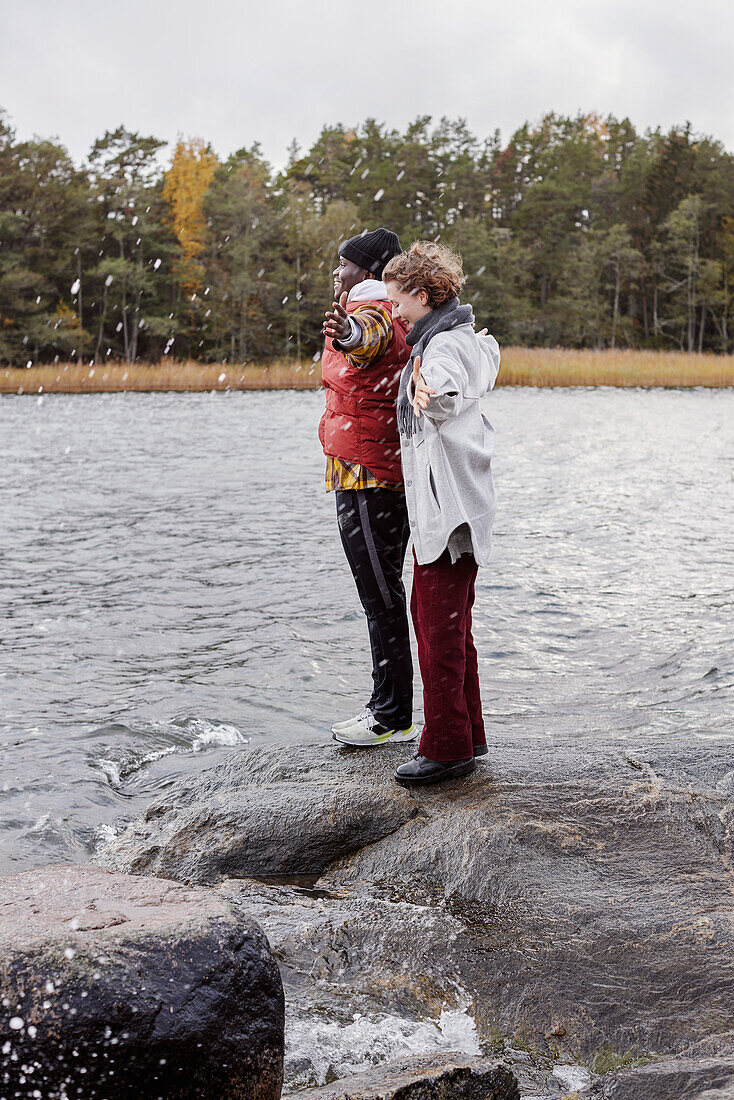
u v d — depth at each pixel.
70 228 77.00
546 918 2.78
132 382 52.50
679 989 2.45
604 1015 2.41
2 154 77.75
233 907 2.16
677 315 95.56
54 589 7.75
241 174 81.12
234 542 9.65
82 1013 1.80
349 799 3.47
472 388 3.45
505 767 3.74
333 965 2.67
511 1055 2.33
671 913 2.74
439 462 3.39
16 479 14.41
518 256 92.44
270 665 5.85
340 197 99.25
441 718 3.59
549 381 52.31
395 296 3.48
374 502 3.86
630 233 100.38
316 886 3.22
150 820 3.76
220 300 75.88
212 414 30.27
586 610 7.18
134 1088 1.80
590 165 111.00
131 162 79.62
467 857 3.11
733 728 4.60
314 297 77.75
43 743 4.61
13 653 6.08
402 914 2.86
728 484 13.76
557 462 16.64
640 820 3.28
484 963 2.63
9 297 69.31
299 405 35.41
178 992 1.88
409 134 102.19
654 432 22.94
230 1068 1.90
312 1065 2.24
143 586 7.84
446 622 3.54
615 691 5.43
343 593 7.64
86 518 11.03
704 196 97.88
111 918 2.06
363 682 5.61
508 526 10.45
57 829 3.73
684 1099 1.98
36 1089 1.76
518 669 5.89
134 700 5.24
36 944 1.89
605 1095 2.05
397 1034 2.38
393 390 3.74
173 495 12.82
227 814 3.49
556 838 3.16
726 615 6.96
